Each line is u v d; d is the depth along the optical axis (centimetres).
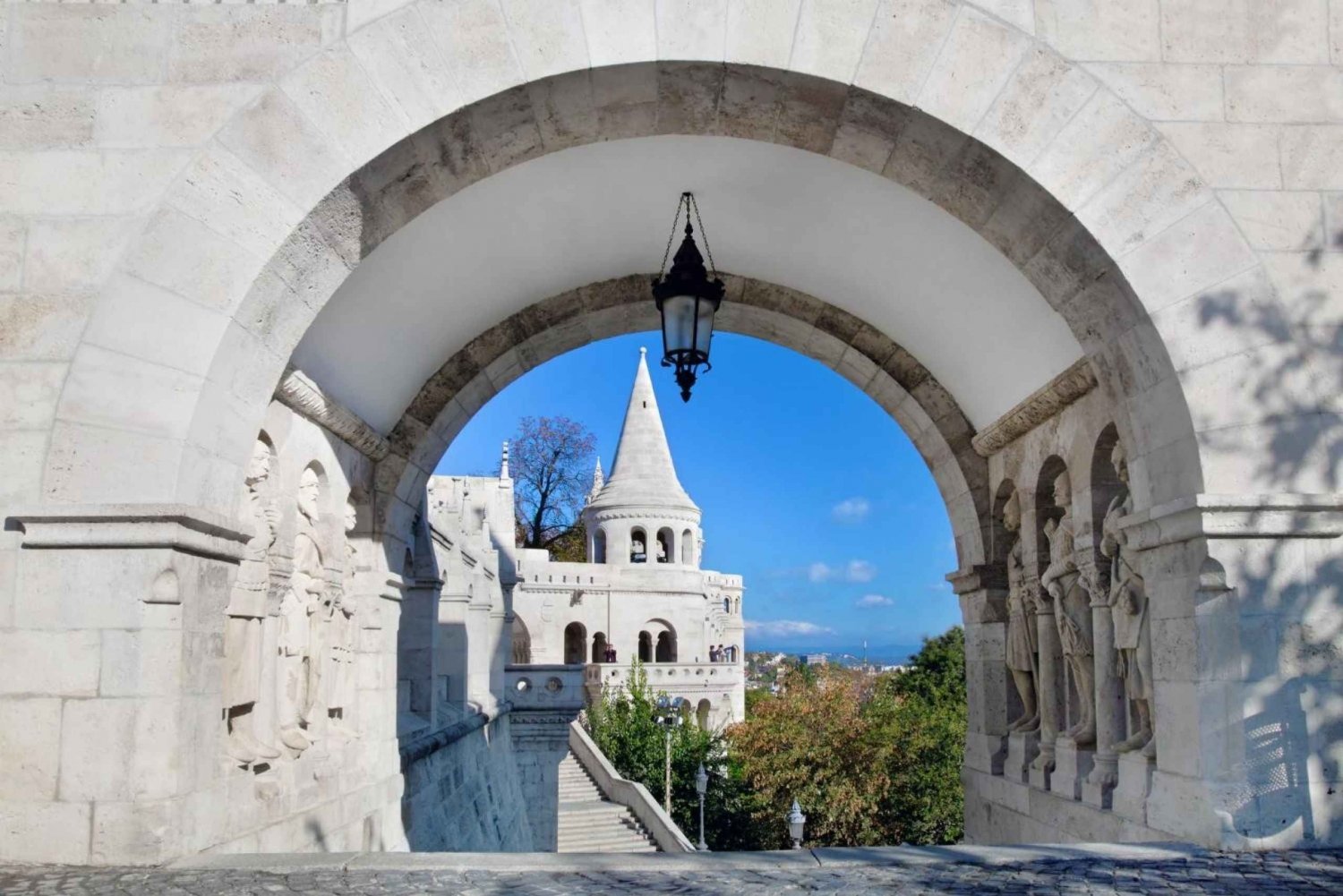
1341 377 667
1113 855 617
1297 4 701
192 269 642
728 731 3812
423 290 891
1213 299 671
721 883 559
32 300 634
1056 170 679
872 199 859
